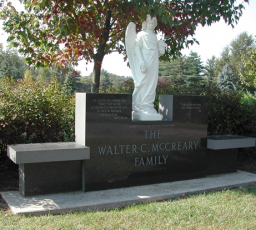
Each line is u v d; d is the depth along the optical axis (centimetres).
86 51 1036
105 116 611
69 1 848
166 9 885
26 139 735
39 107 736
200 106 730
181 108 703
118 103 623
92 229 424
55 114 759
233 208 521
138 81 695
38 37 1005
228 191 628
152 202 558
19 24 882
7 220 452
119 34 1183
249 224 458
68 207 504
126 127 634
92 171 602
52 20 951
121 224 444
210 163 772
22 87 760
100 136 607
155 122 668
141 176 656
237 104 984
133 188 631
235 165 811
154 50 691
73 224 440
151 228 433
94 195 576
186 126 711
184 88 1081
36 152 541
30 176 565
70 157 567
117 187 630
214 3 894
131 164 643
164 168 685
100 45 1066
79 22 899
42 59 997
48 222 447
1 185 641
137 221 456
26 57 973
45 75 3231
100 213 489
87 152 582
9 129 703
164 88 1105
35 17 1024
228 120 970
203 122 736
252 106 1020
